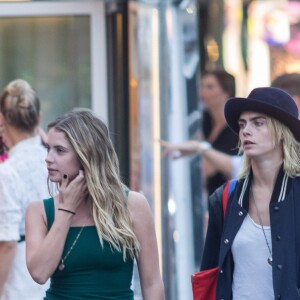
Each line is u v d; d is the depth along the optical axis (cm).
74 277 1195
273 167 1253
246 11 3291
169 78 1889
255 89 1277
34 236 1212
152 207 1878
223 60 3048
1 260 1405
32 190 1448
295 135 1252
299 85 1645
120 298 1205
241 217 1248
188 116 2033
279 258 1217
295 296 1212
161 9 1880
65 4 1989
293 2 3381
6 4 1995
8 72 2023
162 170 1864
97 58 1991
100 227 1191
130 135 1966
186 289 1916
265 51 3400
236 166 1820
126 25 1980
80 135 1209
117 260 1200
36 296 1446
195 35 2038
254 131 1249
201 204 2031
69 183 1212
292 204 1234
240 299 1237
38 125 1497
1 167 1424
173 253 1862
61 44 2017
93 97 1991
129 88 1977
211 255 1307
